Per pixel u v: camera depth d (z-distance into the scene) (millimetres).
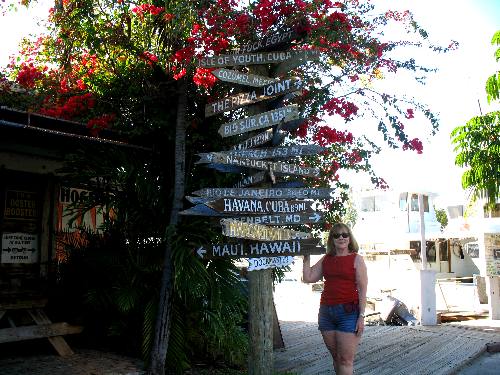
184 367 6117
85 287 7055
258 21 5684
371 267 22594
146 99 6418
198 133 6484
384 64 6027
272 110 5062
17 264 7984
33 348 6863
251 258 5000
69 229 8742
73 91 7133
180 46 6355
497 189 14852
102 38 6707
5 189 7926
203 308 6379
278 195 5016
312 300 17266
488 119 14797
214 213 4859
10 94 7289
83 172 6492
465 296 15883
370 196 25281
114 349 6871
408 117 6191
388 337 9297
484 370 7289
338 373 4938
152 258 6523
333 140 6344
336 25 5609
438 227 24734
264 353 5094
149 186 6375
